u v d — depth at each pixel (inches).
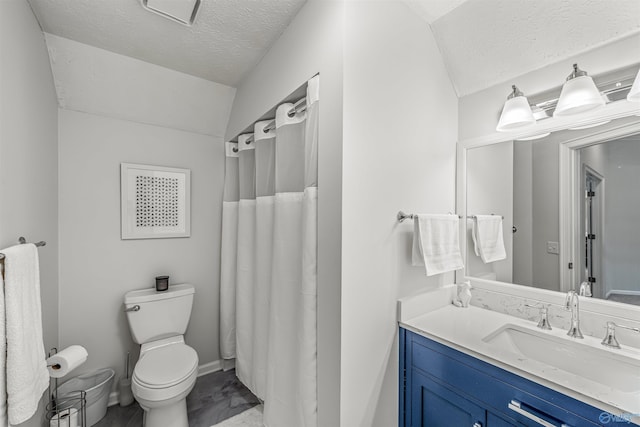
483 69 61.9
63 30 60.5
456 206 68.6
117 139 78.0
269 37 63.6
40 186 57.4
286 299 58.7
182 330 79.0
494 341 49.1
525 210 58.2
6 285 37.2
